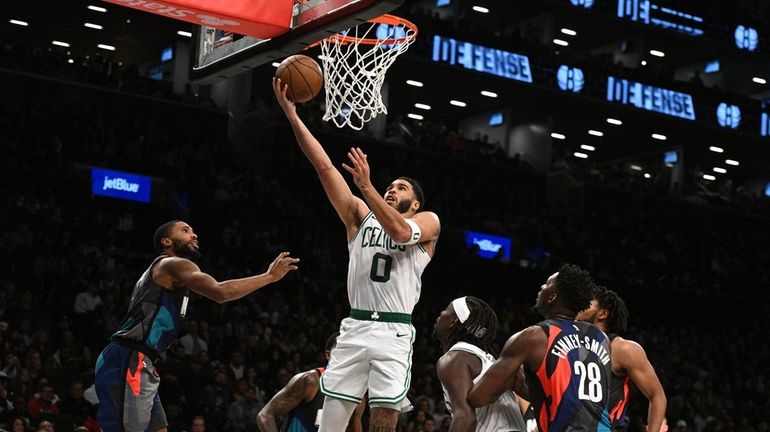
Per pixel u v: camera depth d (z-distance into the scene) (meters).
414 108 29.92
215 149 23.12
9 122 20.31
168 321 5.05
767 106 30.42
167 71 27.66
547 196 28.08
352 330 4.82
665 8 29.81
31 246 16.64
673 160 31.64
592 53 31.91
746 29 30.98
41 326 14.53
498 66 26.39
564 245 24.55
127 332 4.98
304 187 23.28
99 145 20.95
